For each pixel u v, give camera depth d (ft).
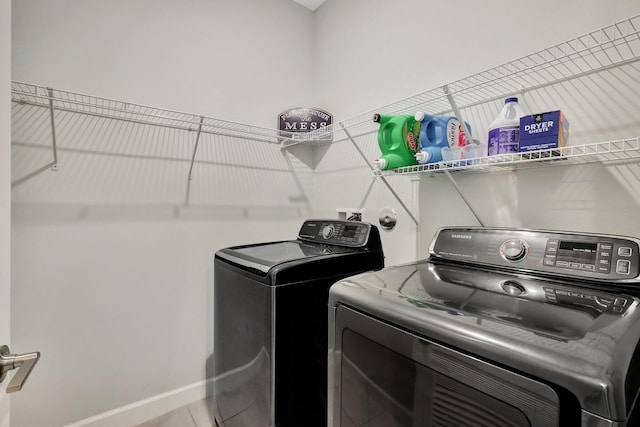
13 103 4.66
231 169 6.86
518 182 4.15
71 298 5.16
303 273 4.07
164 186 6.04
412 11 5.63
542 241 3.04
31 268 4.83
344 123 6.98
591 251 2.73
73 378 5.21
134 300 5.77
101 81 5.34
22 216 4.75
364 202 6.63
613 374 1.50
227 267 4.85
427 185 5.32
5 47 2.28
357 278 3.16
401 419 2.40
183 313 6.30
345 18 7.18
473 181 4.64
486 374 1.90
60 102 4.99
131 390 5.78
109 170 5.46
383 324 2.53
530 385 1.71
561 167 3.77
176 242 6.20
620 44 3.32
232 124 6.78
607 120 3.42
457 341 2.04
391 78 6.03
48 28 4.87
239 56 6.95
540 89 3.94
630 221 3.28
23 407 4.82
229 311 4.81
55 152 4.93
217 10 6.64
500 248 3.27
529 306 2.28
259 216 7.27
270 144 7.43
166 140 6.05
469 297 2.52
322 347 4.25
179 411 6.15
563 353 1.64
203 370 6.56
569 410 1.58
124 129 5.59
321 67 7.92
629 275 2.45
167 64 6.02
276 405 3.85
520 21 4.13
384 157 4.43
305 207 8.02
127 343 5.71
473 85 4.33
